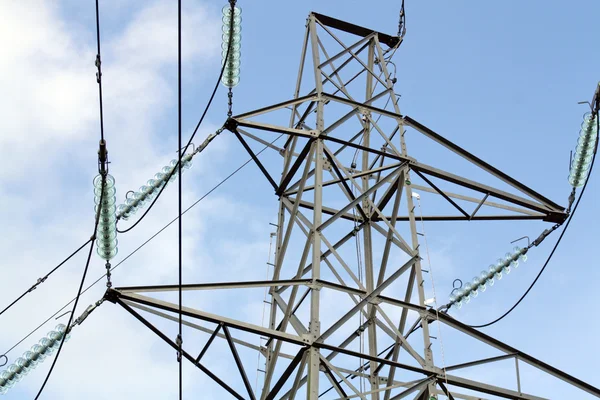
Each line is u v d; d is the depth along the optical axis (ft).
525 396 63.46
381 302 63.52
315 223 65.00
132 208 65.51
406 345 62.34
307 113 79.00
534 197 76.79
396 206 71.56
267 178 76.43
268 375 63.67
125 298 57.77
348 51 82.33
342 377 58.80
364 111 75.05
